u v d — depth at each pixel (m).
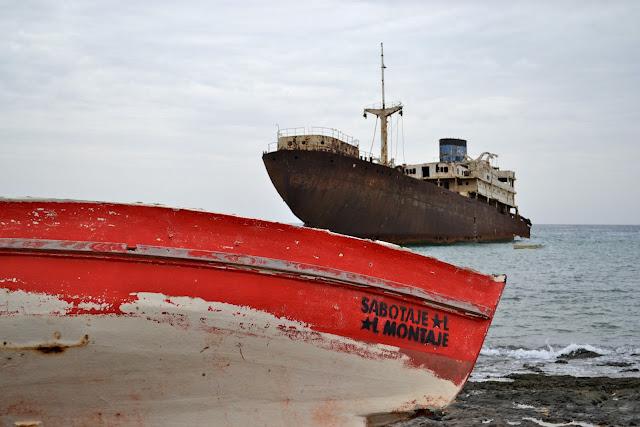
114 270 4.71
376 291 5.42
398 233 44.72
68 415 4.90
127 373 4.84
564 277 28.92
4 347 4.52
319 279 5.20
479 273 5.90
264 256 5.09
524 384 8.97
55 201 4.72
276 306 5.09
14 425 4.80
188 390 5.03
